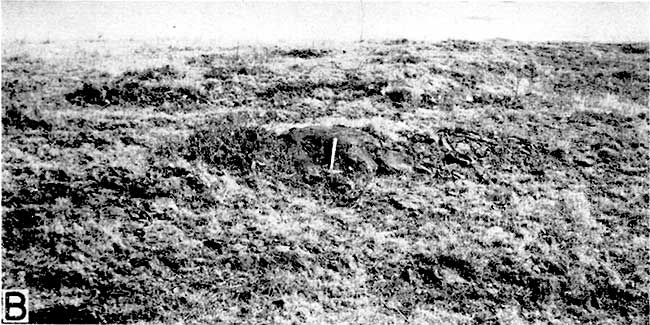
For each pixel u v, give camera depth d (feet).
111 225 48.42
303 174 61.05
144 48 115.55
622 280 48.29
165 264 45.11
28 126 67.62
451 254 49.32
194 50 115.85
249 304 41.98
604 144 75.51
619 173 68.59
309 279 45.34
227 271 45.21
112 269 43.50
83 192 52.70
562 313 44.27
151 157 61.21
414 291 45.37
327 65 103.96
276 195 57.57
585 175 67.26
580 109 88.38
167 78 90.22
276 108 82.12
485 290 45.98
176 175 58.08
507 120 81.82
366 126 72.54
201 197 54.90
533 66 112.06
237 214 53.47
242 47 120.37
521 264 48.85
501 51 121.70
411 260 48.91
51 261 43.16
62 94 80.28
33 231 45.98
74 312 38.78
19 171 55.42
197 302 41.52
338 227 53.21
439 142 70.59
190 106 81.25
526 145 73.00
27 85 82.07
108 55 105.60
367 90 90.94
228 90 88.02
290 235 50.75
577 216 57.47
